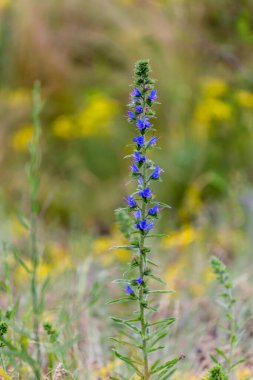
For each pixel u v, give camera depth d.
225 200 7.14
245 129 8.52
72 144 8.80
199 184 7.72
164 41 9.24
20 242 5.68
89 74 9.52
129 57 9.43
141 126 2.52
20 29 9.80
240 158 8.40
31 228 3.38
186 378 3.34
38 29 9.77
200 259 5.68
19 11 9.90
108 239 6.52
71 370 3.19
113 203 8.16
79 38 9.59
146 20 9.49
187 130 8.70
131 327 2.60
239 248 5.89
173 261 5.84
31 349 3.49
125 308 4.35
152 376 2.92
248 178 8.11
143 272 2.56
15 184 8.22
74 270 4.36
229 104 8.60
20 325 3.39
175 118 8.89
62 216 8.11
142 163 2.52
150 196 2.53
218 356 3.58
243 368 3.54
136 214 2.56
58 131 8.78
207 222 6.72
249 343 3.84
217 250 6.10
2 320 2.91
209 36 8.76
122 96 9.38
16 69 9.76
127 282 2.56
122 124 8.98
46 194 8.20
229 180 8.08
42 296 3.26
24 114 9.37
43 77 9.65
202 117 8.56
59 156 8.69
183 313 4.30
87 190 8.27
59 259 5.75
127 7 9.74
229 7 8.60
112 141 8.84
